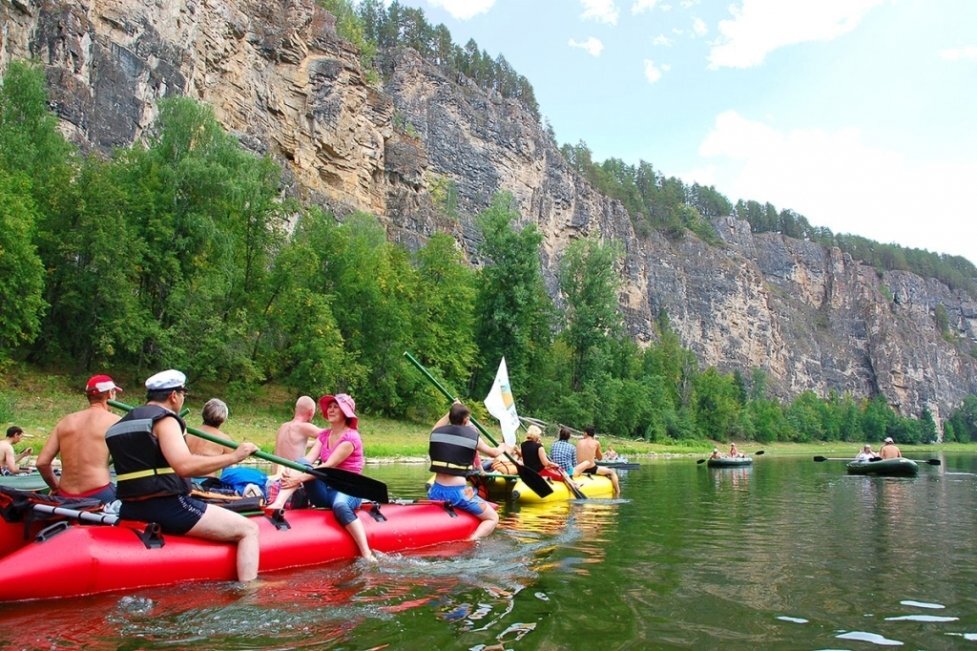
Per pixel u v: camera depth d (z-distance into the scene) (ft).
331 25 190.70
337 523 19.49
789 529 26.66
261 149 160.15
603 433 181.37
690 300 384.27
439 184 243.81
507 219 152.76
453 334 135.44
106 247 86.17
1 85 99.81
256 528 16.65
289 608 13.93
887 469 68.59
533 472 33.96
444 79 269.85
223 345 93.35
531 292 151.12
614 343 216.54
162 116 103.86
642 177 475.72
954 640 12.70
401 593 15.33
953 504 37.27
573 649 11.75
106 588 14.30
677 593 15.83
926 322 542.57
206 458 15.15
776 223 563.48
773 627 13.30
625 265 335.47
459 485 23.94
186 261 99.09
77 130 113.50
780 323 440.86
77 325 90.68
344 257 119.75
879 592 16.21
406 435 108.68
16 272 76.07
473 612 13.85
